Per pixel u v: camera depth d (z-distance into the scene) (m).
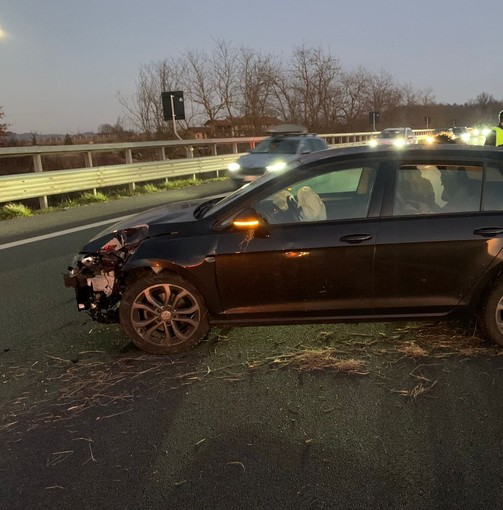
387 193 3.71
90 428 2.97
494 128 8.38
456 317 3.79
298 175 3.84
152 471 2.57
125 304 3.85
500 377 3.31
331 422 2.90
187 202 5.02
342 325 4.19
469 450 2.61
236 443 2.76
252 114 33.84
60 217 10.31
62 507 2.35
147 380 3.51
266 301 3.79
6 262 6.85
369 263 3.65
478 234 3.58
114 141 26.34
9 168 15.12
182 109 18.61
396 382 3.30
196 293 3.83
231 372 3.55
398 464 2.52
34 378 3.62
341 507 2.26
